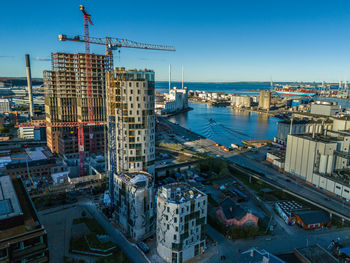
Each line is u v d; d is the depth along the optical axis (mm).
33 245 65250
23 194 85188
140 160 145625
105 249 101500
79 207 140750
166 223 94625
